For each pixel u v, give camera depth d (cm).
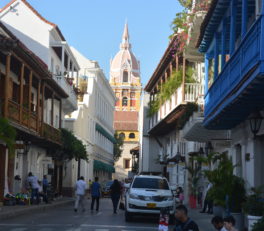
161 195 2317
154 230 1952
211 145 2908
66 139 4134
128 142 13200
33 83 3359
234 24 1745
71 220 2256
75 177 5631
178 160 3922
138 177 2486
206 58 2344
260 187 1631
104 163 8188
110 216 2630
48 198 3438
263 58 1184
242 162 2031
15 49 2519
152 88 5428
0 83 2873
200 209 3162
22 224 1995
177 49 3381
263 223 1328
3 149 2764
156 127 4806
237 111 1769
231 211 1812
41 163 3878
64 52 4178
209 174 1862
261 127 1772
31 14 4106
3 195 2791
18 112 2677
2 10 4088
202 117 2586
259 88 1367
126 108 14512
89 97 6662
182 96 3378
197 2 2666
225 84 1733
